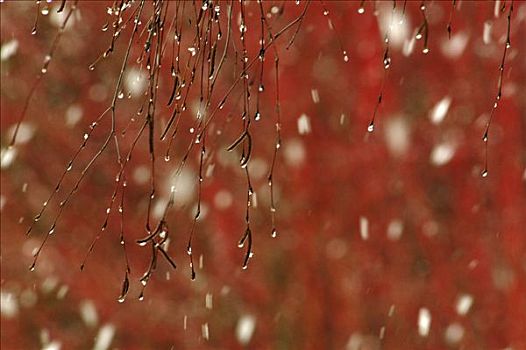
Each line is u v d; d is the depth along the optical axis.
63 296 16.66
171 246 17.73
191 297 17.73
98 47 16.95
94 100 17.45
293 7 16.62
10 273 17.69
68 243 17.92
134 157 17.11
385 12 11.71
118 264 17.83
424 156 18.14
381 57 17.56
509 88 17.25
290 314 18.00
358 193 18.25
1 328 17.20
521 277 16.83
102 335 16.08
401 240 18.02
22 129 17.36
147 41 5.28
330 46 17.48
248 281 17.89
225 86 15.30
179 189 16.78
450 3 17.02
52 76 17.38
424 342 17.47
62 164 17.92
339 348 17.92
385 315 17.83
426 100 18.05
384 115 17.95
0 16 16.62
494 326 17.09
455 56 17.55
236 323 17.73
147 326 17.61
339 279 18.03
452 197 17.91
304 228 18.19
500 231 17.36
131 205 17.97
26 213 17.95
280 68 17.61
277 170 18.30
